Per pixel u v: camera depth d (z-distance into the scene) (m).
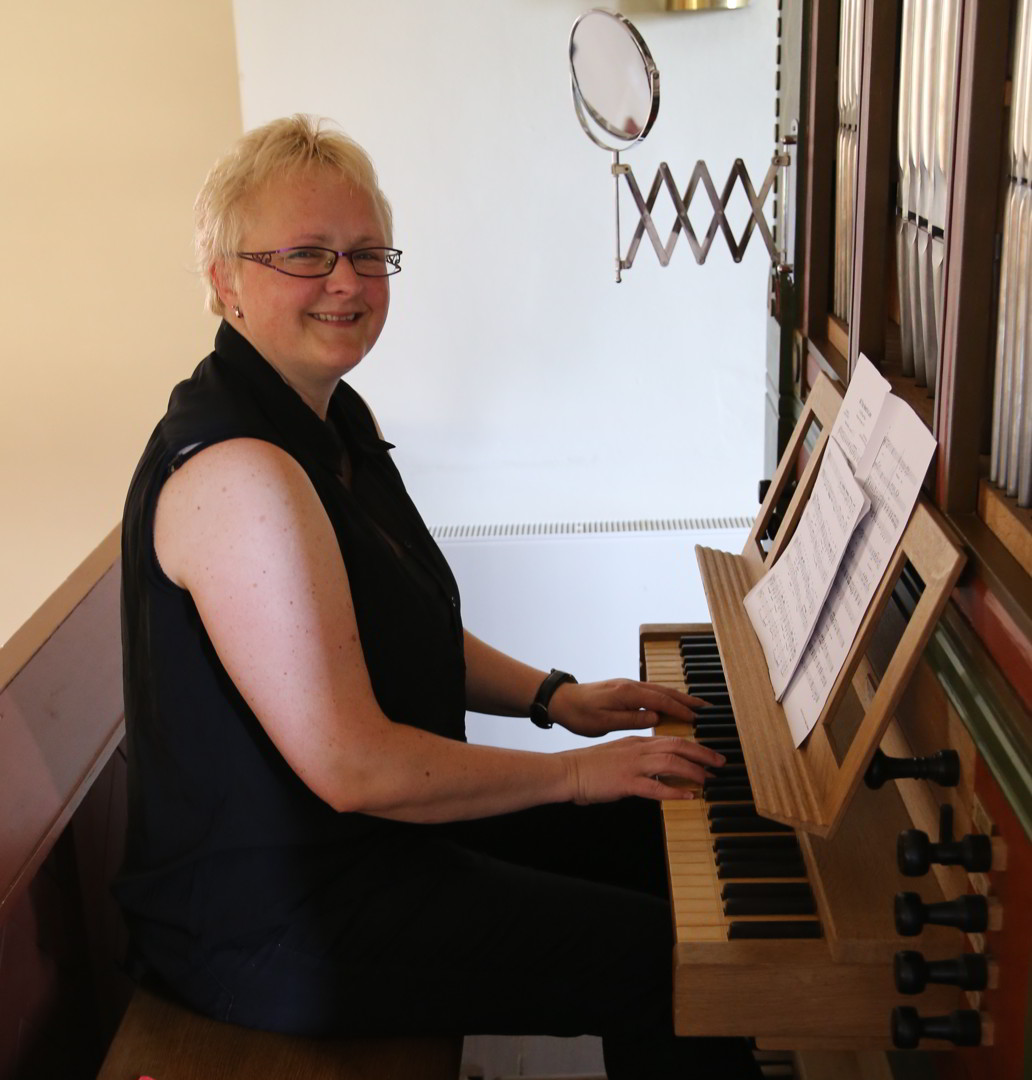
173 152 3.12
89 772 1.48
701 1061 1.30
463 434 3.15
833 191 1.86
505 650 3.18
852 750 1.15
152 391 3.32
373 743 1.22
